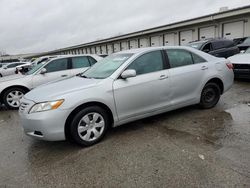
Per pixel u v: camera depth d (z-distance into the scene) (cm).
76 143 358
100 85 364
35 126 332
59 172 294
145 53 416
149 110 410
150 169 285
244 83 761
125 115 387
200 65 472
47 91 363
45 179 280
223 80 505
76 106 340
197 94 472
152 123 441
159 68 422
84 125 353
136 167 291
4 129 481
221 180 253
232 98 582
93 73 434
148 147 343
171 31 2434
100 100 358
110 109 371
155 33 2666
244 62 724
